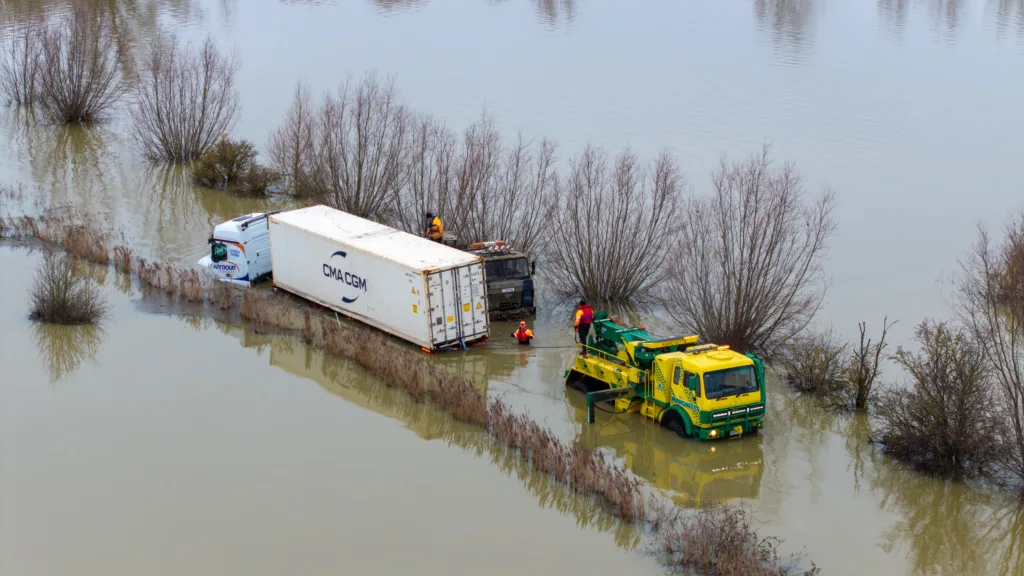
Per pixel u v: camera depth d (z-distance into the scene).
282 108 67.31
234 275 39.91
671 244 37.62
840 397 30.59
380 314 34.81
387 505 24.77
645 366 28.78
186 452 27.05
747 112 69.62
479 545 23.08
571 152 57.56
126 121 67.44
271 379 32.12
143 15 99.62
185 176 56.09
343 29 99.75
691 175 53.12
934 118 68.44
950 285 39.50
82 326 35.81
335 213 39.09
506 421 28.12
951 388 26.27
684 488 25.72
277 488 25.38
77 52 66.06
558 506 25.00
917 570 22.20
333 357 33.97
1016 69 85.12
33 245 43.84
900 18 112.50
